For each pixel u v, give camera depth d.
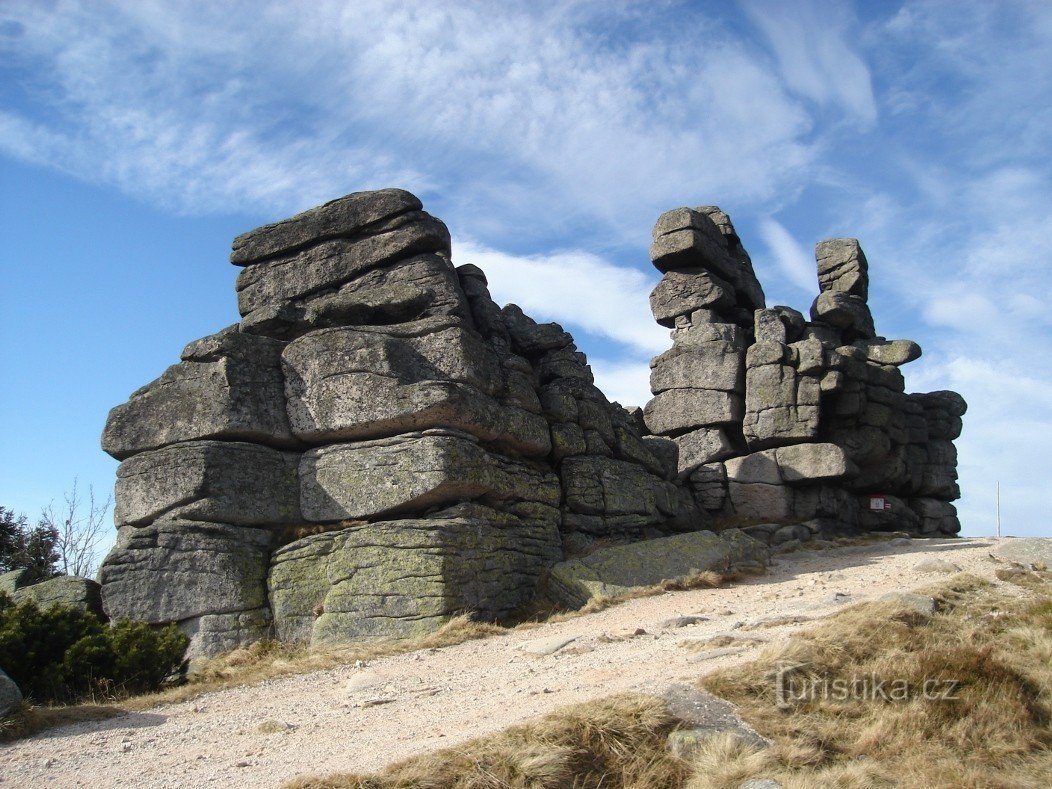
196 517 19.70
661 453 29.47
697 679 12.07
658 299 34.06
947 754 11.07
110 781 10.73
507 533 20.61
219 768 10.90
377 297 22.36
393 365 20.23
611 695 11.48
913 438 35.16
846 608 15.41
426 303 22.30
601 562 21.30
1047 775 10.86
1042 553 21.05
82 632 16.70
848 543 27.91
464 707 12.48
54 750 12.20
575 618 18.75
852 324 35.41
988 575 18.88
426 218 23.53
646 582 20.72
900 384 32.75
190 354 21.09
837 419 30.95
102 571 20.06
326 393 20.66
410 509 19.69
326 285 23.73
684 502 29.30
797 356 30.42
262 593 19.70
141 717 13.95
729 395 31.36
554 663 14.61
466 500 19.97
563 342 26.25
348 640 18.50
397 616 18.34
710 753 10.32
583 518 23.53
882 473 32.69
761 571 22.20
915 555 23.20
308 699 14.23
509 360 23.41
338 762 10.59
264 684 15.59
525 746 10.20
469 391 20.31
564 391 24.91
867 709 11.87
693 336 32.81
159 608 19.52
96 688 15.70
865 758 10.78
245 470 20.12
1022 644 14.18
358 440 20.61
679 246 33.09
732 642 14.15
